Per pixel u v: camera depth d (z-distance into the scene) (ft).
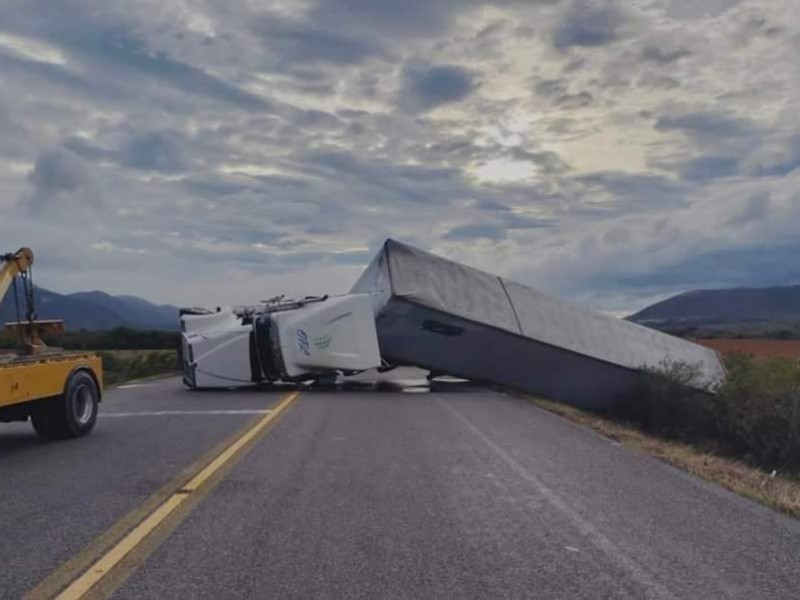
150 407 58.80
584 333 82.84
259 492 28.76
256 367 75.82
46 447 39.73
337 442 41.09
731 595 18.48
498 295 81.92
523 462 35.86
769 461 57.98
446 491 29.37
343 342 77.56
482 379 83.35
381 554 21.36
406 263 80.33
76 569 19.89
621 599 18.12
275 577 19.38
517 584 19.07
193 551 21.43
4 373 35.96
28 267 44.70
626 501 28.14
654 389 75.87
